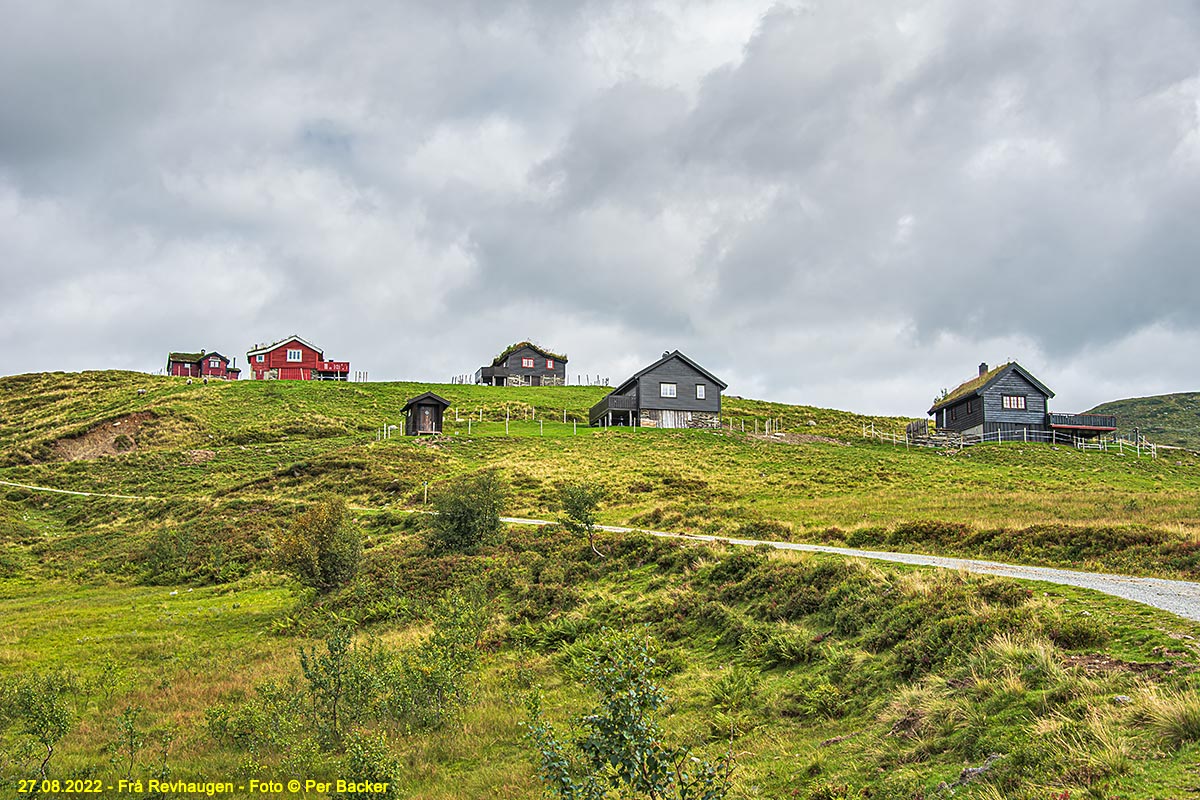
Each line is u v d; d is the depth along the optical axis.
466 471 58.75
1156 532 24.25
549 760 9.27
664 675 19.38
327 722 18.48
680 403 77.88
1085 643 13.80
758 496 45.41
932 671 14.71
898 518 34.69
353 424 84.00
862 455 60.66
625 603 25.56
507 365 122.56
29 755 17.22
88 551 46.88
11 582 41.28
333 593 33.53
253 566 41.56
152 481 63.16
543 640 24.09
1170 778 8.80
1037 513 33.59
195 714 20.47
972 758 11.06
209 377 123.75
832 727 14.21
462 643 21.58
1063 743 10.13
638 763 8.95
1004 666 13.25
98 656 26.80
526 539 36.25
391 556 37.41
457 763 16.06
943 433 69.44
